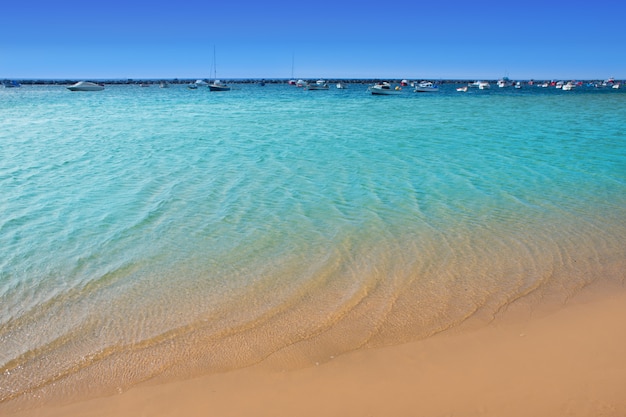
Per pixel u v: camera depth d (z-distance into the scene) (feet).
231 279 21.90
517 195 37.29
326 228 28.94
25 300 19.80
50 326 17.85
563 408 13.07
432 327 17.80
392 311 19.03
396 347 16.51
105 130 83.30
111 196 35.88
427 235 27.86
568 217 31.55
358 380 14.73
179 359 15.92
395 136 76.54
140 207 33.04
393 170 47.06
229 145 64.54
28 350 16.35
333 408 13.47
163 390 14.43
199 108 152.66
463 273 22.65
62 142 66.90
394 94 271.08
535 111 139.13
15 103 182.09
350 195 36.83
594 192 38.40
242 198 35.63
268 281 21.70
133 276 22.13
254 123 98.89
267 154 56.75
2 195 36.06
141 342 16.85
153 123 97.76
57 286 21.07
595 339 16.80
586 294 20.51
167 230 28.37
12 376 15.05
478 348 16.35
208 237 27.27
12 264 23.30
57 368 15.42
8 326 17.80
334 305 19.56
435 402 13.55
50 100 207.82
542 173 45.91
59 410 13.66
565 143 68.18
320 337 17.17
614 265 23.65
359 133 80.84
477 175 44.86
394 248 25.80
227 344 16.76
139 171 45.47
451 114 126.93
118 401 13.98
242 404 13.78
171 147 62.13
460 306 19.44
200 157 54.13
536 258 24.52
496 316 18.60
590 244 26.53
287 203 34.35
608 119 109.91
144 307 19.30
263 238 27.17
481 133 81.10
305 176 43.78
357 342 16.85
